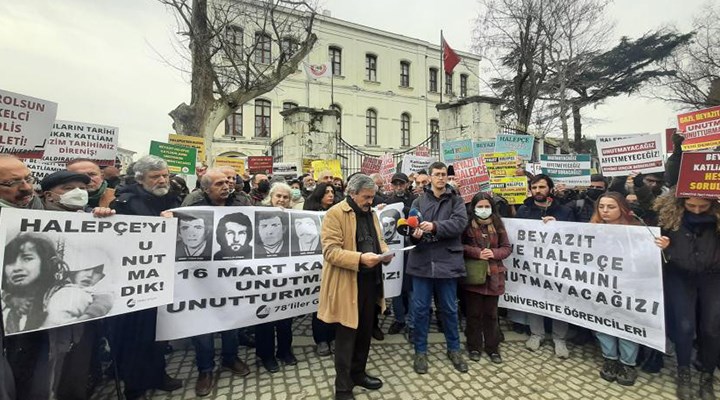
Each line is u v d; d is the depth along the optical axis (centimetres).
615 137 507
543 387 309
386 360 360
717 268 282
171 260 284
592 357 365
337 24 2950
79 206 252
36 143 318
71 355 239
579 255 351
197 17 980
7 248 208
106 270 249
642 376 328
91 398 292
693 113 466
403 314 436
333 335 390
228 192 338
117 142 499
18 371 217
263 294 336
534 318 387
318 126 1162
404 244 424
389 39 3181
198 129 989
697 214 291
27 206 238
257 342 343
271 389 308
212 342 314
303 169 1110
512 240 398
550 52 1827
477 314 362
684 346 296
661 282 303
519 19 1698
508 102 1945
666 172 457
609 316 327
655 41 2225
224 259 322
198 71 996
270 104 2666
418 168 771
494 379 323
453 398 294
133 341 286
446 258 335
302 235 361
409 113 3262
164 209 323
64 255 230
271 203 386
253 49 1064
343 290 281
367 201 296
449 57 1343
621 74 2345
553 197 414
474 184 509
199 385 302
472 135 993
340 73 2980
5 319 205
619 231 329
